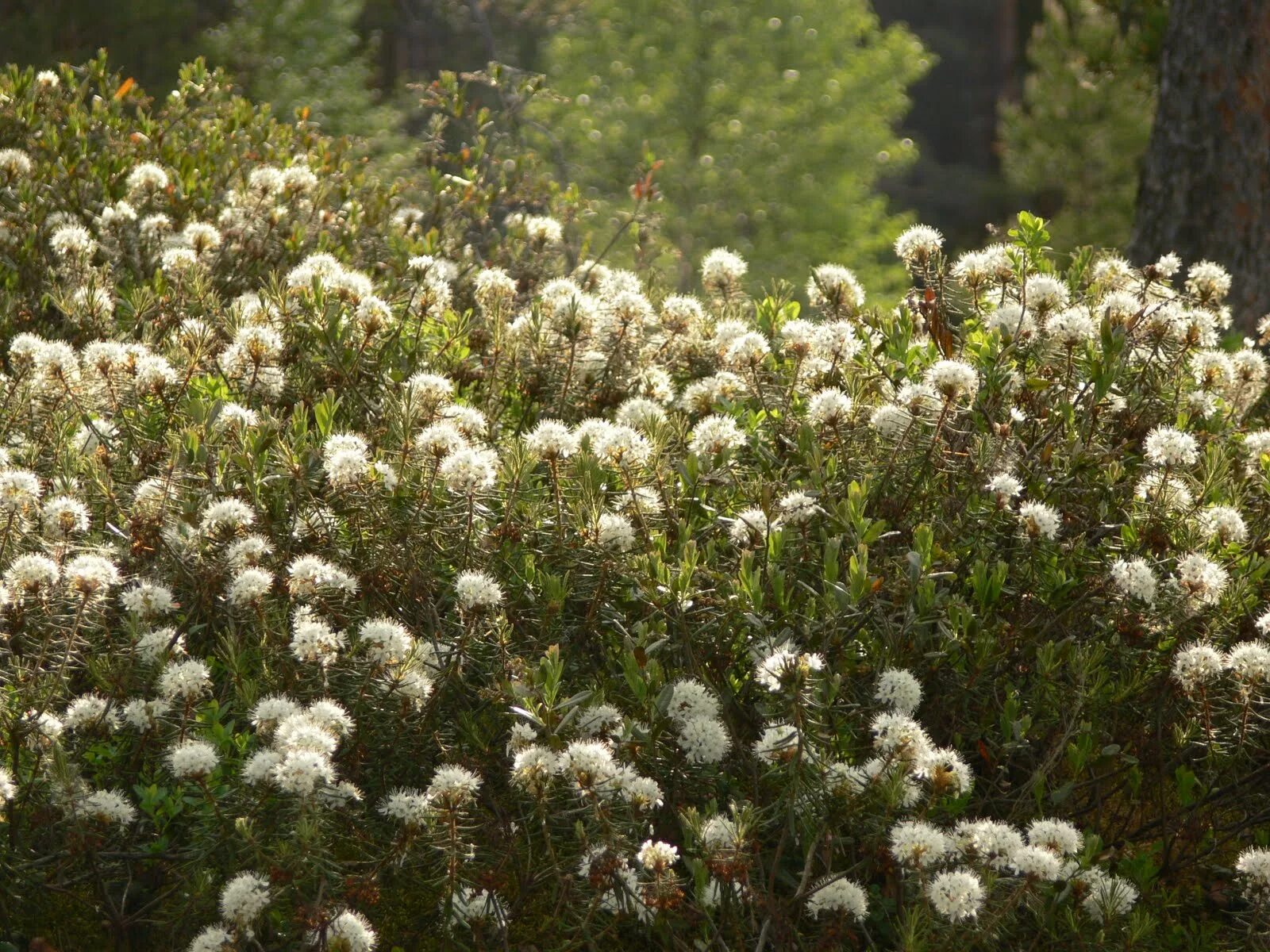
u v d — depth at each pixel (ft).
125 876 9.34
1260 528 11.14
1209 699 10.05
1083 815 10.46
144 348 11.67
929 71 93.76
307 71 53.26
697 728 8.84
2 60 48.85
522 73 31.81
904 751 8.68
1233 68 25.32
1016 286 12.48
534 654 10.03
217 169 19.84
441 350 13.70
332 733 8.73
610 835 8.49
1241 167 25.54
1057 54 52.49
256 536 9.87
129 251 16.55
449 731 9.91
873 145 54.29
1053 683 9.95
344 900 8.66
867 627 9.98
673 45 52.70
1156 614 10.03
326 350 12.50
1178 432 10.71
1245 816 10.70
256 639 10.16
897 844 8.30
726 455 11.04
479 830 9.34
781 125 52.65
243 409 11.19
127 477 11.33
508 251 19.79
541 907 9.42
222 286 16.38
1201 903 10.19
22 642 9.78
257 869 8.55
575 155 50.83
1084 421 11.38
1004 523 10.48
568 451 10.59
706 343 14.20
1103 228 51.98
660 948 9.36
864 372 12.13
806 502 10.19
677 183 50.55
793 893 9.40
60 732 9.16
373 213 19.51
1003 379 11.08
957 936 8.46
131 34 51.37
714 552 10.41
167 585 10.27
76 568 9.39
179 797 9.05
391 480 10.54
